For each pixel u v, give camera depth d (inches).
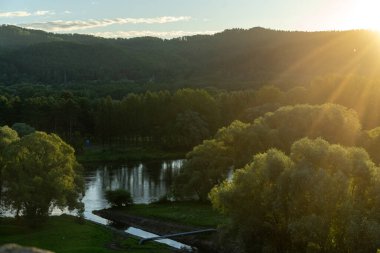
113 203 3718.0
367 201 2220.7
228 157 3929.6
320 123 4079.7
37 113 6756.9
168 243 2871.6
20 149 3053.6
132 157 6136.8
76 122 7081.7
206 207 3590.1
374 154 3786.9
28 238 2753.4
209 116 6998.0
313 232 2058.3
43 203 2947.8
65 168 3164.4
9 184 3041.3
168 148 6594.5
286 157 2412.6
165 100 7037.4
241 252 2539.4
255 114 6555.1
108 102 7012.8
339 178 2153.1
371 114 6378.0
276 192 2285.9
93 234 2898.6
